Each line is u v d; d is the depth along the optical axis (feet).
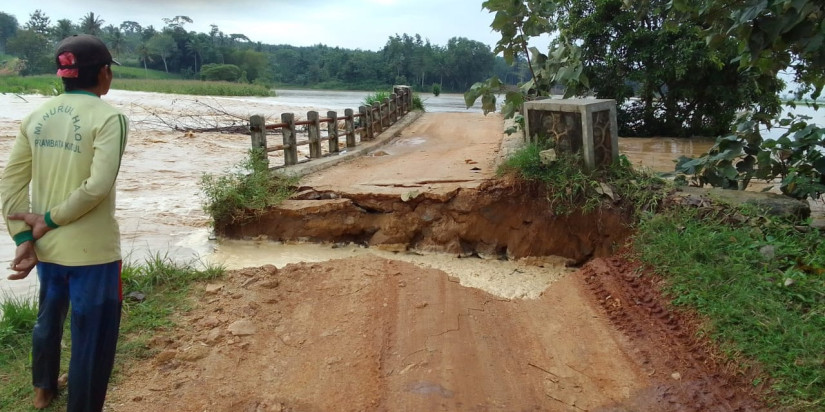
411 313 16.69
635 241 20.56
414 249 25.79
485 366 14.25
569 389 13.43
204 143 50.78
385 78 250.98
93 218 10.36
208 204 26.63
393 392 12.89
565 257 24.18
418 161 34.83
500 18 30.71
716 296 15.79
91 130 10.03
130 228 26.50
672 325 15.76
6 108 71.46
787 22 16.20
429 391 12.94
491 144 41.75
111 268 10.71
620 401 12.92
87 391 10.52
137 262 21.40
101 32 287.89
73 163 10.07
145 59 275.18
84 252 10.27
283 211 25.95
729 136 23.50
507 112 32.30
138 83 166.71
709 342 14.34
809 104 25.72
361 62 258.16
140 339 14.39
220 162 42.37
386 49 251.19
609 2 45.70
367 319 16.28
